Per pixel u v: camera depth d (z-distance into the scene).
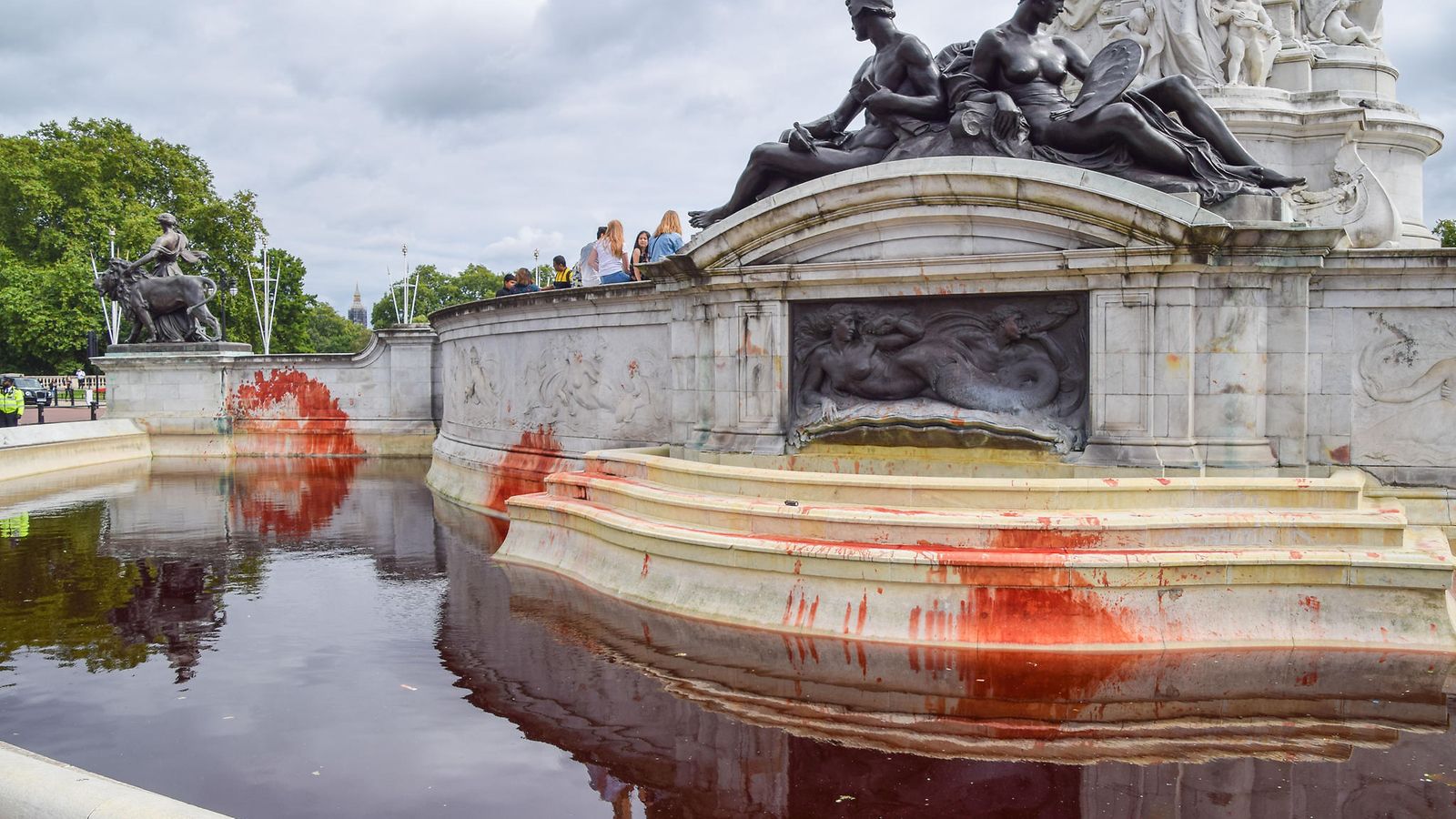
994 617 7.32
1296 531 7.47
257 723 6.16
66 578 10.48
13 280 52.56
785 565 7.95
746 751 5.60
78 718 6.29
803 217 9.56
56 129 56.69
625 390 13.45
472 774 5.37
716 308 10.45
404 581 10.13
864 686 6.56
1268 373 8.71
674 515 9.17
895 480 8.53
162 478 20.31
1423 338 8.63
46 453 21.50
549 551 10.90
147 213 56.22
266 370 25.94
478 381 17.55
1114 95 9.02
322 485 19.08
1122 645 7.12
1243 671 6.65
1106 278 8.61
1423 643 7.00
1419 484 8.70
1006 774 5.21
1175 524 7.48
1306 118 13.64
